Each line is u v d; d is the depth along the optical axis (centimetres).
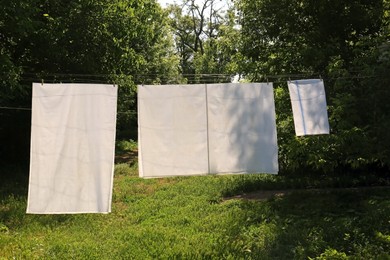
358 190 960
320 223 742
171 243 687
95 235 754
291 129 1040
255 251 633
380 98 780
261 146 580
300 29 1149
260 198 1005
